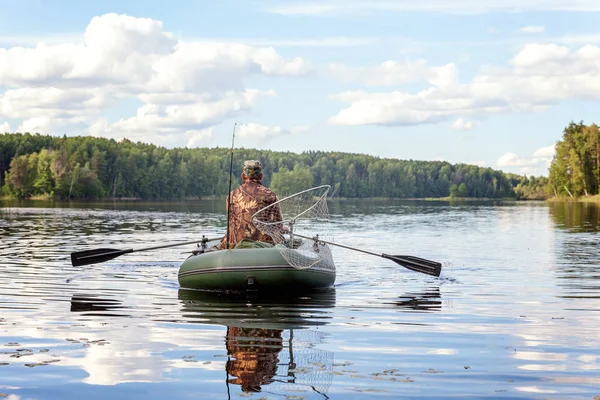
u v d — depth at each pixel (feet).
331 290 30.58
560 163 367.25
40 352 18.01
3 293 28.66
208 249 32.55
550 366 16.72
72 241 59.06
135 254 47.03
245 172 32.17
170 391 14.69
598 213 149.18
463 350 18.45
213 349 18.47
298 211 32.60
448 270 38.91
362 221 112.06
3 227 81.25
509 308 25.53
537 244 59.26
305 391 14.69
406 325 22.04
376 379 15.58
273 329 21.30
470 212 167.63
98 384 15.19
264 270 29.01
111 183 445.37
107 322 22.33
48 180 375.25
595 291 30.14
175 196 478.59
